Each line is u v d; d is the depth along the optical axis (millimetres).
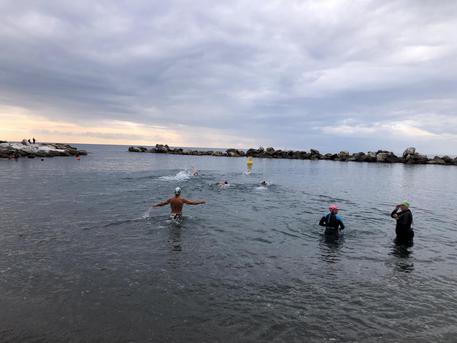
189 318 7516
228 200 22828
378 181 40094
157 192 25125
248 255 11703
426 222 18281
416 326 7496
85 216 16766
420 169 62656
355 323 7539
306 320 7598
